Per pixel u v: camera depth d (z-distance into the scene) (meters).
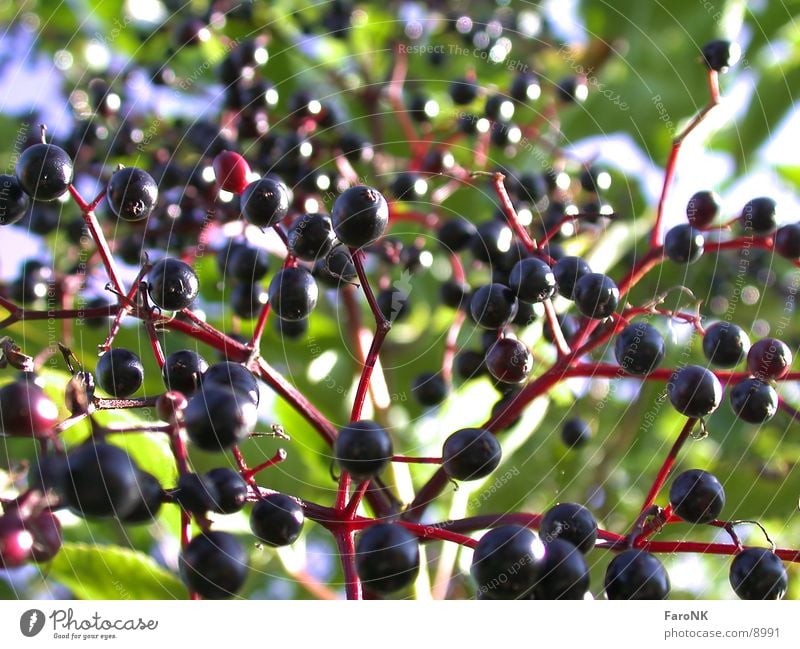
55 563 0.30
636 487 0.37
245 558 0.26
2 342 0.27
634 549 0.27
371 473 0.26
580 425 0.33
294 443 0.34
